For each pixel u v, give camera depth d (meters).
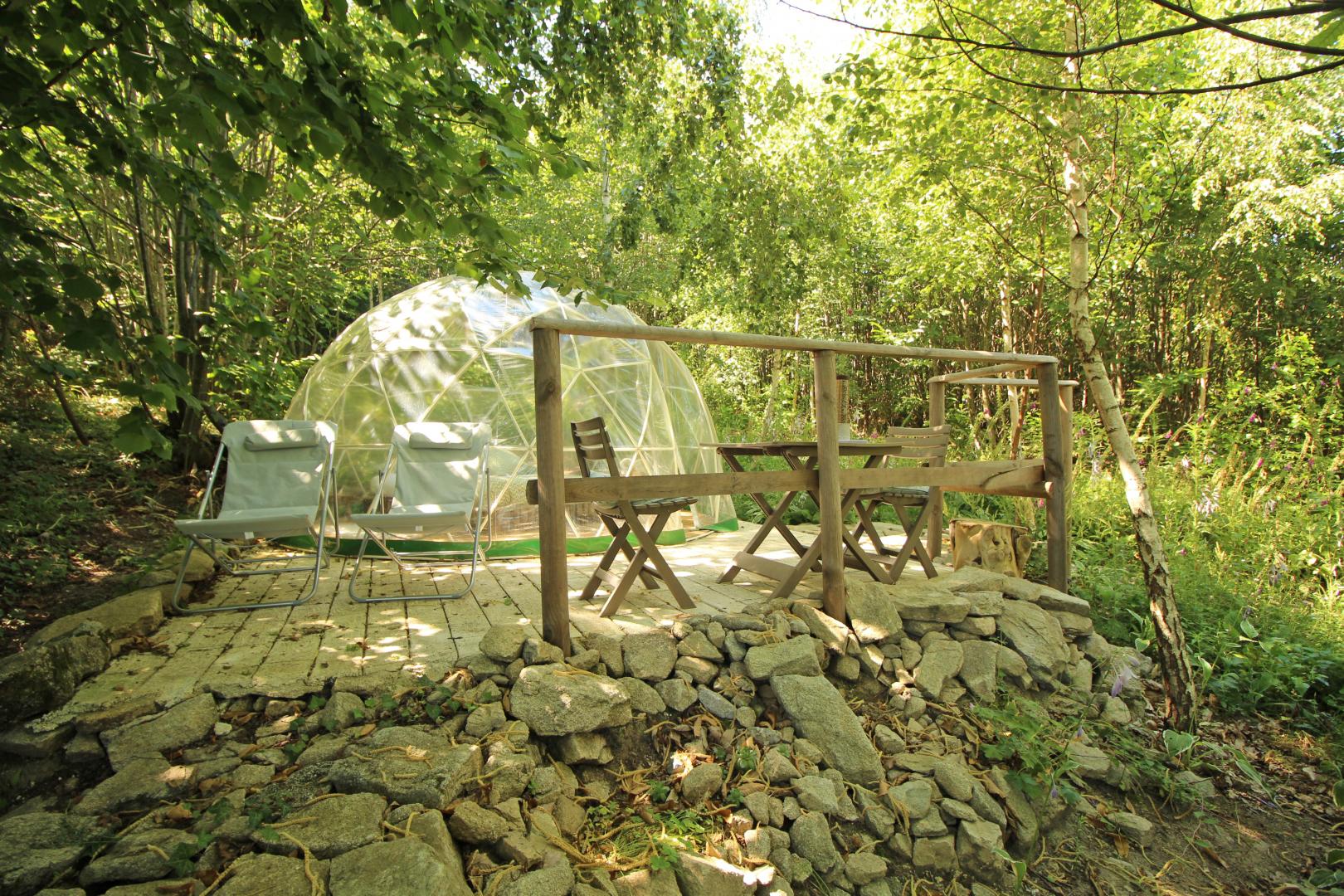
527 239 11.82
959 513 7.36
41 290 2.55
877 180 7.38
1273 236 9.39
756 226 5.98
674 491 3.62
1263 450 7.80
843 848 2.88
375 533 4.35
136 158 3.03
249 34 2.62
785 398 12.93
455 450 4.71
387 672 2.93
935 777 3.23
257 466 4.39
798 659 3.43
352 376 6.07
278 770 2.50
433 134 2.96
